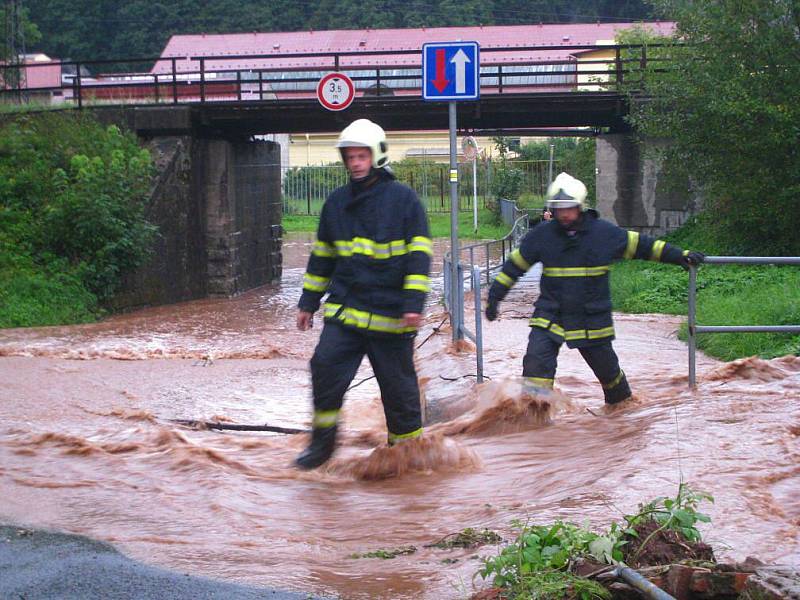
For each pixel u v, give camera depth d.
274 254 32.09
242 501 6.02
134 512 5.76
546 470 6.37
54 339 17.27
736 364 9.23
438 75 11.20
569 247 7.90
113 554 4.84
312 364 6.53
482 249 38.56
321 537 5.23
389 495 6.17
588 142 44.88
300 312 6.73
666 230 27.70
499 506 5.55
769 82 21.27
